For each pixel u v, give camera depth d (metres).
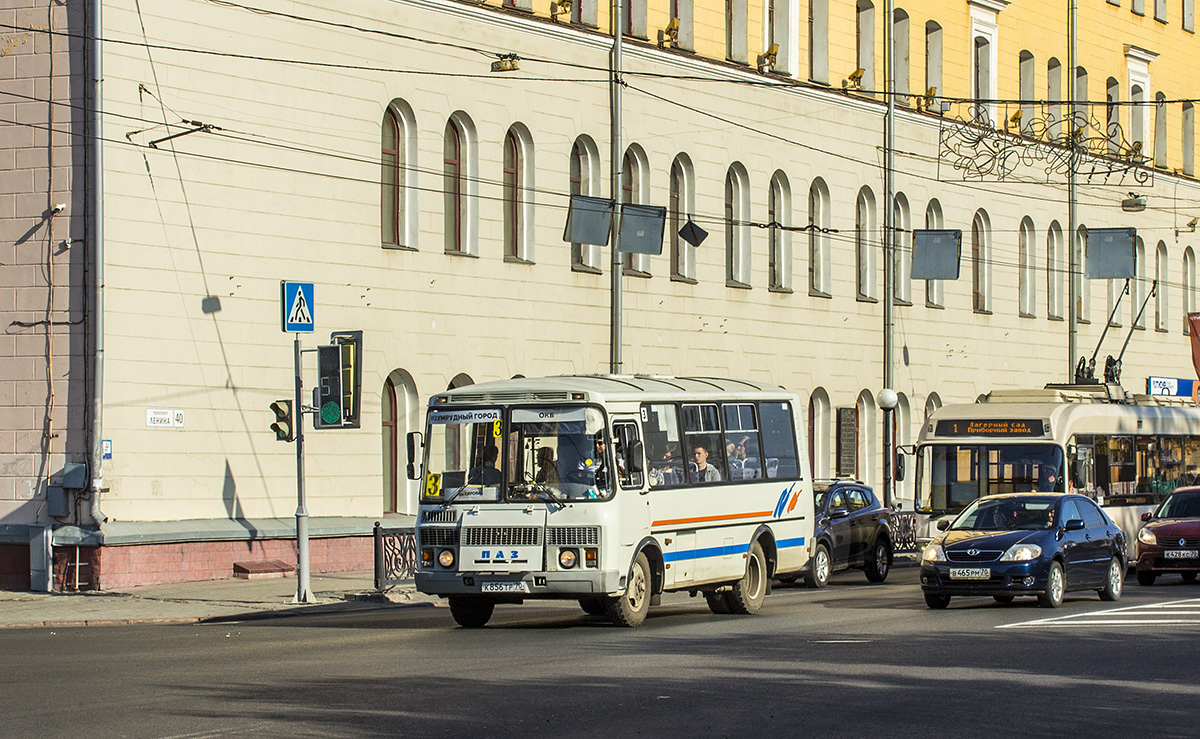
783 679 17.12
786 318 51.69
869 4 55.28
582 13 44.44
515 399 23.75
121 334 32.41
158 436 33.06
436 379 39.38
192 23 33.88
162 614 27.19
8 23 32.56
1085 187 67.56
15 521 31.98
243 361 34.88
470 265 40.41
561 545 23.08
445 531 23.64
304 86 36.28
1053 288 66.06
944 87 58.81
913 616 25.84
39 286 32.25
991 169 60.84
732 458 26.84
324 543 35.47
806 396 52.59
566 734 13.66
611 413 23.56
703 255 48.34
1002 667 18.42
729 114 49.22
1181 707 15.43
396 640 21.80
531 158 42.28
